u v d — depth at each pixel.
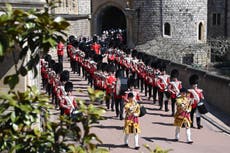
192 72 26.98
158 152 5.56
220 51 58.44
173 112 22.33
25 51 4.59
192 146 17.38
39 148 4.66
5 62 8.77
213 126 20.70
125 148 16.81
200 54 51.97
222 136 19.02
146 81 26.58
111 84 22.48
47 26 4.48
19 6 9.74
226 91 22.67
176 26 51.69
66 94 17.59
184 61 50.97
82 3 49.97
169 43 51.44
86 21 49.78
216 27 62.97
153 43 51.34
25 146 4.64
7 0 9.38
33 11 4.55
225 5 62.69
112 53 32.78
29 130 4.77
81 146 4.77
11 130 4.64
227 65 56.28
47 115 4.96
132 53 31.39
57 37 4.64
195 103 20.02
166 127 20.17
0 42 4.19
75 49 34.28
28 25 4.44
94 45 36.53
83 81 30.22
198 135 19.05
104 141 17.50
